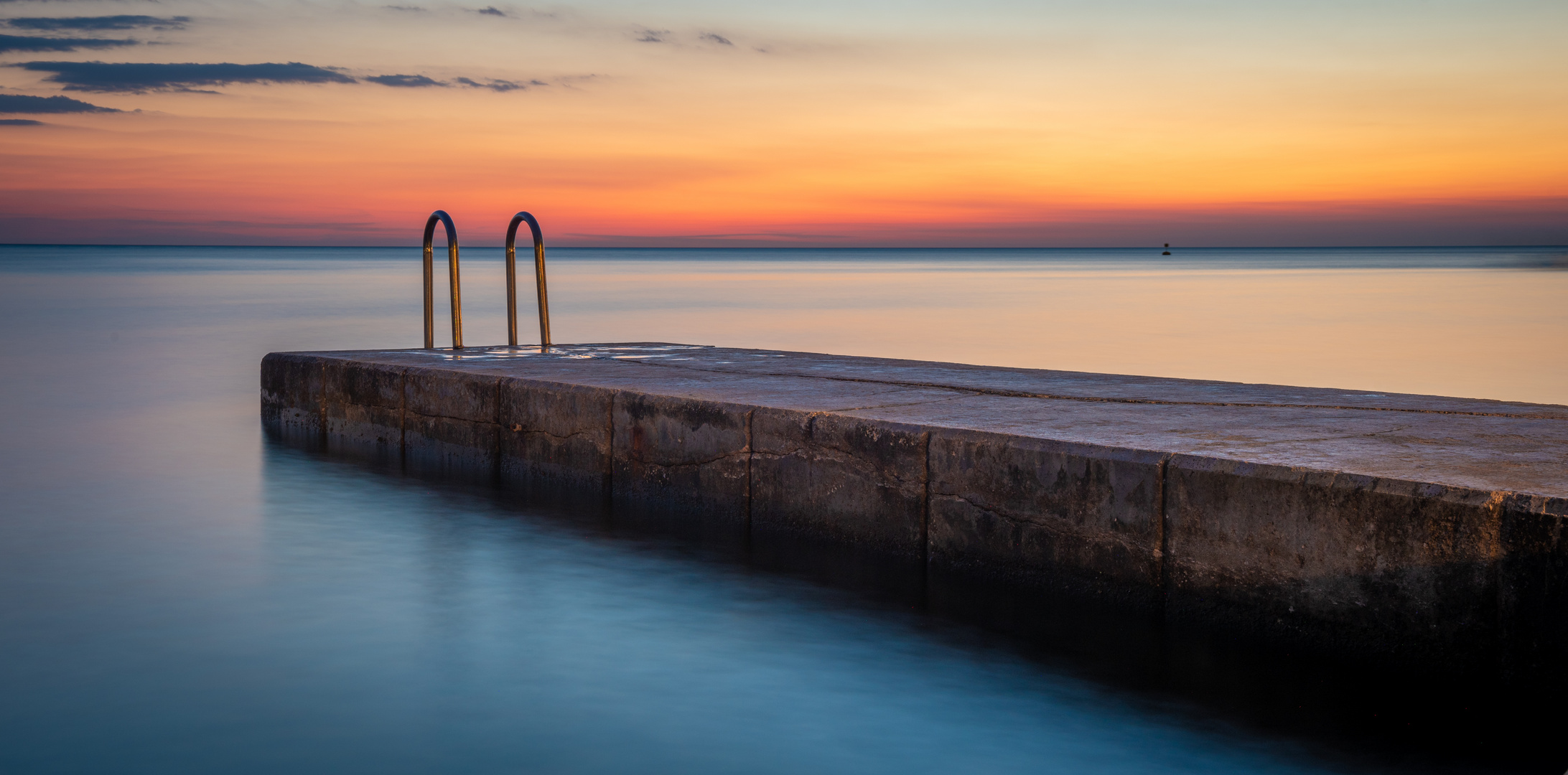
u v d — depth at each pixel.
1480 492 3.24
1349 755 2.96
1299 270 74.75
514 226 8.85
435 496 6.05
